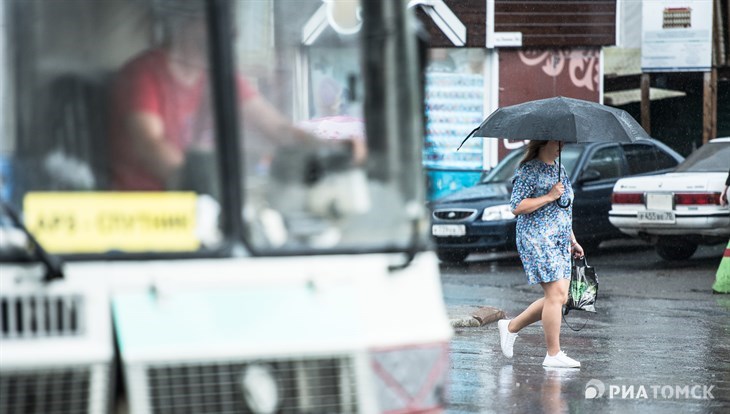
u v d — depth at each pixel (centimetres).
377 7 1261
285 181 1213
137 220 1155
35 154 1136
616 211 4675
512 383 2398
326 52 1241
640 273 4491
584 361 2662
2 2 1130
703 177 4522
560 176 2491
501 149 5947
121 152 1157
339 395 1173
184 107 1182
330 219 1226
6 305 1088
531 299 3756
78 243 1134
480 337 2998
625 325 3222
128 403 1109
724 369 2597
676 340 2980
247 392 1138
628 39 6462
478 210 4709
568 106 2472
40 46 1141
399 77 1264
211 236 1177
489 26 5931
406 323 1220
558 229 2500
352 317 1190
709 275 4428
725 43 6494
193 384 1127
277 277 1184
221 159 1190
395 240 1245
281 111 1220
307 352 1161
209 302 1151
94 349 1098
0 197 1097
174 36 1181
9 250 1093
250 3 1209
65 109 1145
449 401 2222
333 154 1236
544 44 5988
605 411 2150
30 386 1083
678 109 6619
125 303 1126
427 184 1277
